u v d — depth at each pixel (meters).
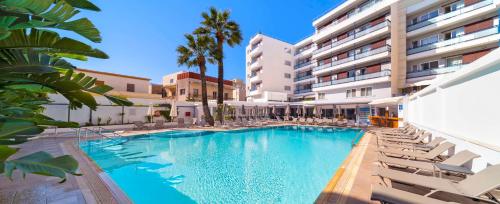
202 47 17.61
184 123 17.56
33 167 1.10
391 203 2.73
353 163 5.82
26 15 1.23
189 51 17.44
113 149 9.60
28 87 1.78
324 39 28.30
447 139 6.41
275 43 38.44
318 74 28.98
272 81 37.41
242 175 6.36
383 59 21.09
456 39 17.38
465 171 3.74
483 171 3.15
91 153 8.70
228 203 4.57
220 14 18.17
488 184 2.88
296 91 38.22
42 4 1.21
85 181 4.16
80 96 1.83
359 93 23.38
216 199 4.76
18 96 1.93
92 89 1.86
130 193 5.05
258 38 37.91
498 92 4.34
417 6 19.88
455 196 3.57
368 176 4.73
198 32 17.95
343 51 25.45
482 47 16.45
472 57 16.89
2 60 1.50
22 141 1.29
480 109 4.90
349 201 3.50
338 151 9.78
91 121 16.27
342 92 25.38
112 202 3.28
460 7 17.31
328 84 26.72
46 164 1.14
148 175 6.21
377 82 21.31
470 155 4.14
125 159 7.91
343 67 24.97
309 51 35.41
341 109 25.86
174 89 33.78
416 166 4.39
